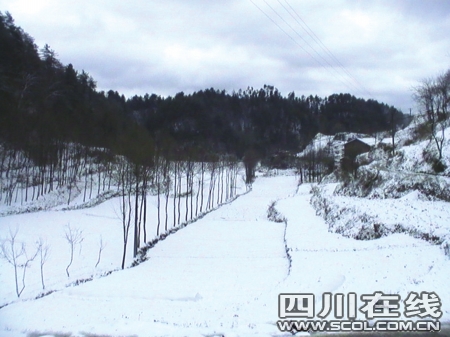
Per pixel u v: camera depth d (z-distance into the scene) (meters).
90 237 38.91
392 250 23.30
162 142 76.00
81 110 83.69
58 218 47.34
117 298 17.88
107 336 12.20
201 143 115.00
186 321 13.91
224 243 33.84
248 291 19.08
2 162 57.03
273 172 108.25
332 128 148.50
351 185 45.44
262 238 35.47
